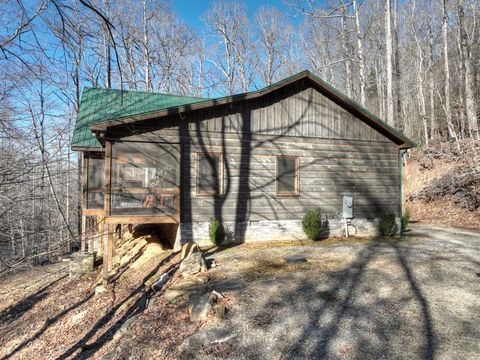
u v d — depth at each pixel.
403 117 24.83
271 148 10.16
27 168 5.33
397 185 11.51
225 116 9.73
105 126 8.05
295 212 10.34
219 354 3.91
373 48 27.78
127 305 6.64
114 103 11.60
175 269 7.66
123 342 4.66
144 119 8.48
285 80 9.88
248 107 9.96
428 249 8.82
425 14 29.06
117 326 5.93
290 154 10.35
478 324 4.36
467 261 7.45
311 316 4.70
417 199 18.77
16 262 4.92
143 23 24.20
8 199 4.71
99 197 11.66
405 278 6.24
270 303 5.19
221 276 6.66
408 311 4.79
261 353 3.87
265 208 10.04
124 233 15.23
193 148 9.41
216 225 9.16
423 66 29.84
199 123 9.48
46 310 8.36
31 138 5.70
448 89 23.02
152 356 4.13
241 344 4.08
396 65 24.33
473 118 18.84
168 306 5.52
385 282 6.04
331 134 10.81
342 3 20.03
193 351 4.01
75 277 10.18
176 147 9.28
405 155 23.59
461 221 14.29
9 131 5.41
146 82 25.02
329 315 4.71
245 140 9.90
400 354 3.69
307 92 10.62
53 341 6.38
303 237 10.35
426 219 16.02
